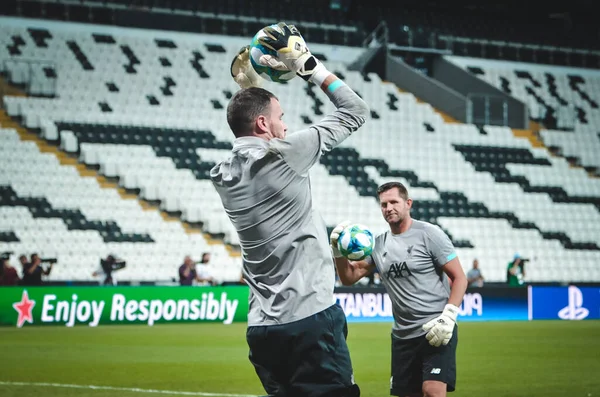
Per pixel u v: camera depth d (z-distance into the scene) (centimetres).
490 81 5375
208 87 4584
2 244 3466
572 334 2852
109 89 4353
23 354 2122
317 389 610
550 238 4444
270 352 624
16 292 2892
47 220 3631
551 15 6075
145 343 2416
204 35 4947
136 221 3788
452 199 4459
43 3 4619
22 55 4319
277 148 602
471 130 4941
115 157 4009
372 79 5047
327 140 614
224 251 3803
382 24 5316
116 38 4669
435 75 5441
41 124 4059
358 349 2305
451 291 938
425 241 959
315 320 611
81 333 2712
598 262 4416
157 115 4306
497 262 4194
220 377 1734
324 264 627
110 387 1590
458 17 5894
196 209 3900
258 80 679
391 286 979
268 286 623
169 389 1569
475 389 1605
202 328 2934
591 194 4803
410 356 968
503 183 4659
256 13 5162
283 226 613
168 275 3638
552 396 1516
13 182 3753
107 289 3011
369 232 898
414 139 4747
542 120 5312
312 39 5234
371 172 4447
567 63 5816
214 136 4309
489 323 3356
